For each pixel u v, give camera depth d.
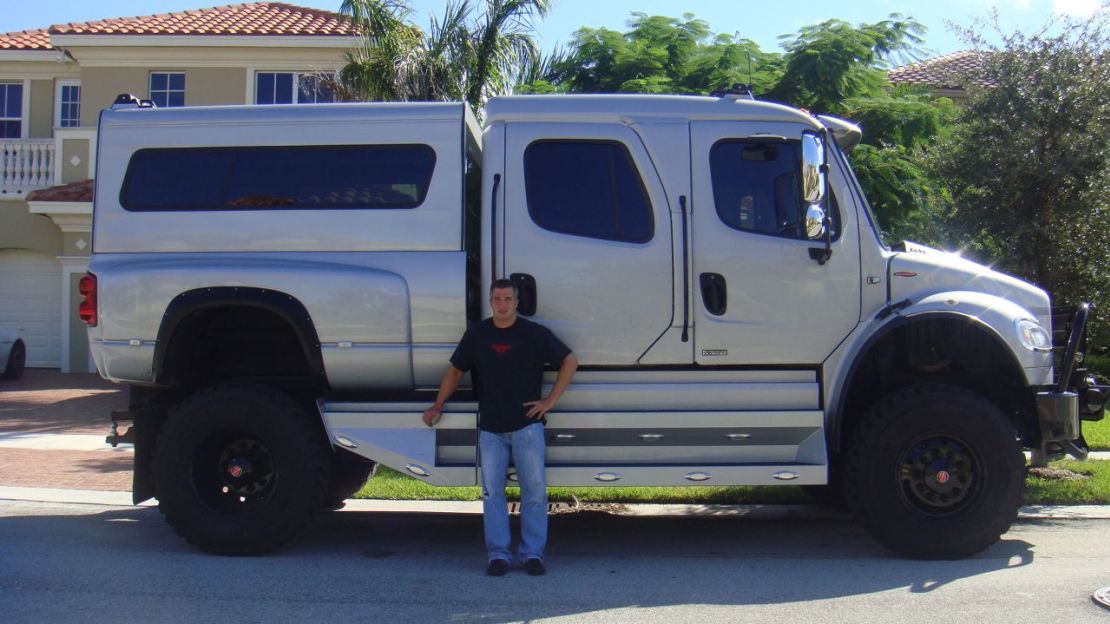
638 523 7.76
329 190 6.49
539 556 6.06
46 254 20.64
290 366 6.91
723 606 5.39
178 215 6.52
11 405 14.88
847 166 6.48
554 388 6.04
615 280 6.25
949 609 5.31
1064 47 9.04
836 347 6.32
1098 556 6.47
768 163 6.38
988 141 9.07
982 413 6.17
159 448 6.37
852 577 6.01
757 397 6.27
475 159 7.12
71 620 5.12
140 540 7.00
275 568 6.23
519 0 13.52
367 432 6.29
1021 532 7.20
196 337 6.62
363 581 5.94
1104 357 15.67
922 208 10.77
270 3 23.50
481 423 6.11
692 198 6.31
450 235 6.37
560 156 6.40
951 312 6.22
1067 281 9.24
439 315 6.29
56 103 21.97
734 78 13.20
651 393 6.25
